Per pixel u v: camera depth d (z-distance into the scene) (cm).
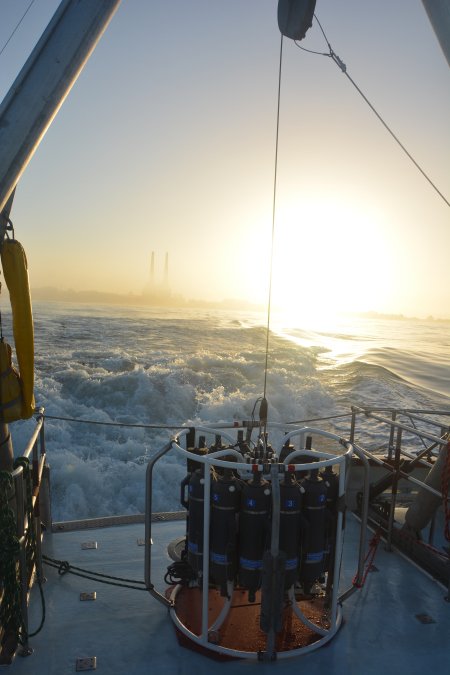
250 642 308
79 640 314
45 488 451
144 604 353
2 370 309
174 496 953
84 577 371
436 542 464
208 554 295
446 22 222
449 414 490
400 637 324
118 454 1101
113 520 475
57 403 1441
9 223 296
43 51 234
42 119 236
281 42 322
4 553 278
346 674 289
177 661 297
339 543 308
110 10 241
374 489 485
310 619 334
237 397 1627
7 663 292
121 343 3059
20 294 302
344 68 374
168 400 1541
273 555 275
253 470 282
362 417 1537
